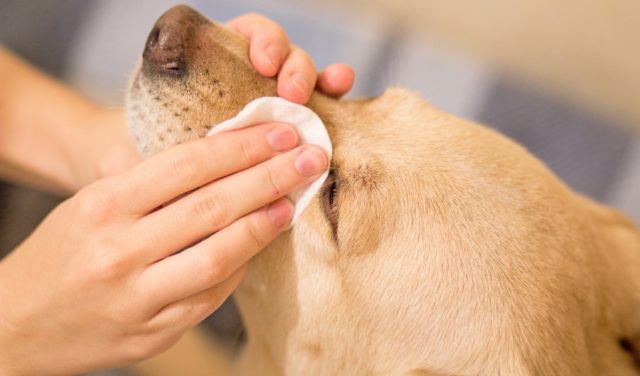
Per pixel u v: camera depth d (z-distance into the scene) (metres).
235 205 0.37
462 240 0.40
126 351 0.39
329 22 0.76
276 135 0.38
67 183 0.58
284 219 0.38
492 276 0.40
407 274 0.40
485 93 0.77
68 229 0.37
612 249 0.45
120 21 0.73
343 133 0.43
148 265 0.37
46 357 0.40
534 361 0.39
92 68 0.71
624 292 0.43
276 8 0.75
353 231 0.40
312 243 0.41
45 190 0.63
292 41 0.75
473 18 0.81
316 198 0.41
